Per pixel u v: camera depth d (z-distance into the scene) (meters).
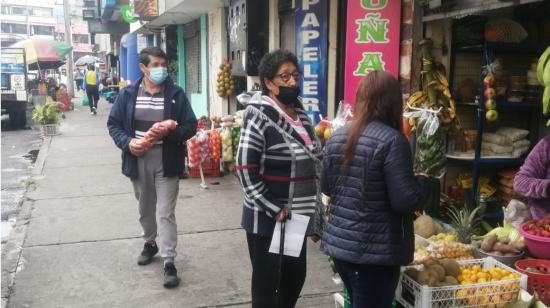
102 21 27.31
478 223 4.41
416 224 4.15
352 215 2.46
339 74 5.77
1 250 5.01
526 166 3.59
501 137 4.75
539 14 4.73
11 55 16.16
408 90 4.67
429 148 3.97
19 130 16.19
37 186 7.87
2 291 4.09
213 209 6.45
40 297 3.99
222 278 4.36
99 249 5.05
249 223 2.87
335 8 5.68
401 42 4.75
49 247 5.11
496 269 3.09
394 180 2.33
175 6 9.79
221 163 8.43
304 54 5.95
